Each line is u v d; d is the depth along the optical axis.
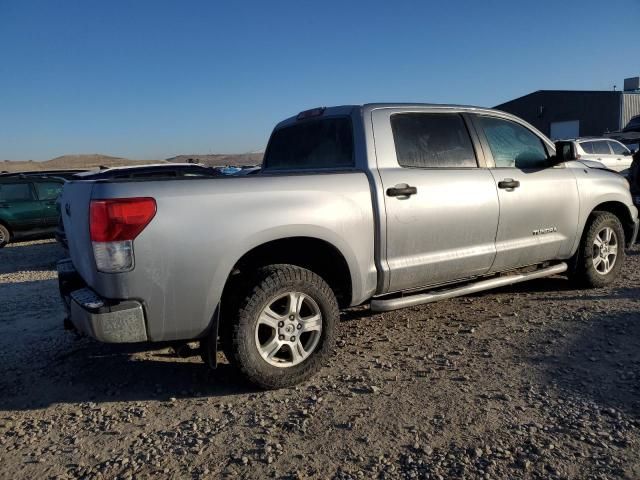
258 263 4.02
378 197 4.18
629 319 4.88
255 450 3.09
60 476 2.93
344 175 4.12
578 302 5.49
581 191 5.64
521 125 5.46
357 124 4.46
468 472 2.77
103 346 4.96
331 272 4.27
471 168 4.86
